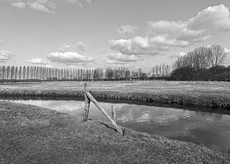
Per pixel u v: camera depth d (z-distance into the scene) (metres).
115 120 8.20
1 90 35.88
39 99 29.16
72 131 7.09
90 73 135.38
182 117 15.41
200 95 22.81
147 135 7.17
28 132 6.79
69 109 19.28
